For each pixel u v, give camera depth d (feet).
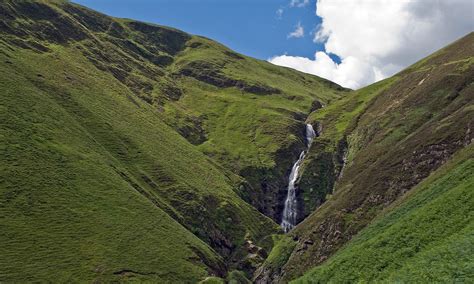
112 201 315.99
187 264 296.51
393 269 153.38
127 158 401.90
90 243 268.00
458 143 317.63
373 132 485.97
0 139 301.43
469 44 517.14
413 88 515.50
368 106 619.26
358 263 171.83
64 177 308.19
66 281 234.58
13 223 252.83
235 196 475.72
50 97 403.75
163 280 269.03
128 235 291.99
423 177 313.32
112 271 254.68
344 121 636.48
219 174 505.25
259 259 392.06
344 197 359.66
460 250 131.64
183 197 400.26
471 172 213.66
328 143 583.17
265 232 444.96
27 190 278.67
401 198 280.92
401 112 470.39
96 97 472.85
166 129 541.34
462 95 387.96
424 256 142.61
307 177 535.19
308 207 504.43
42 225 262.47
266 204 524.11
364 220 317.83
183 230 342.23
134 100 563.89
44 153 316.60
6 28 515.09
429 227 165.58
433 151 325.83
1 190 268.00
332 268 181.78
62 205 284.82
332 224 335.26
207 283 285.23
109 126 426.10
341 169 531.09
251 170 557.74
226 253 391.65
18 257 235.20
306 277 191.31
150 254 286.05
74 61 547.90
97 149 373.20
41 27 584.81
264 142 626.23
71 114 402.11
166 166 430.20
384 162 362.33
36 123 341.62
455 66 464.24
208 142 618.03
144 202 338.95
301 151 612.70
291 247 360.28
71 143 349.61
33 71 429.79
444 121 352.28
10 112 331.98
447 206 170.91
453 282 114.93
